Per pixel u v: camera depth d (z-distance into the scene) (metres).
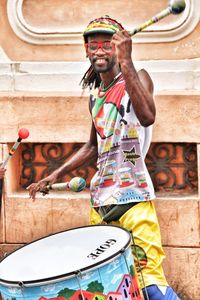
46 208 11.56
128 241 8.77
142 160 9.66
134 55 11.45
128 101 9.57
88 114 11.41
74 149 11.70
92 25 9.56
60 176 10.35
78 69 11.56
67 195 11.62
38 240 9.46
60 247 9.17
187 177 11.47
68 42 11.57
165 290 9.52
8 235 11.67
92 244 9.05
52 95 11.47
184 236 11.27
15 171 11.80
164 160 11.49
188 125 11.19
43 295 8.37
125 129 9.60
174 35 11.32
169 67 11.36
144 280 9.53
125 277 8.66
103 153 9.77
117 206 9.66
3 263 9.04
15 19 11.59
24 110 11.51
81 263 8.59
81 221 11.52
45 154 11.79
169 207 11.23
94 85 10.21
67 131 11.48
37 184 10.25
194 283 11.31
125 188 9.64
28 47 11.66
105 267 8.48
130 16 11.48
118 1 11.50
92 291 8.41
